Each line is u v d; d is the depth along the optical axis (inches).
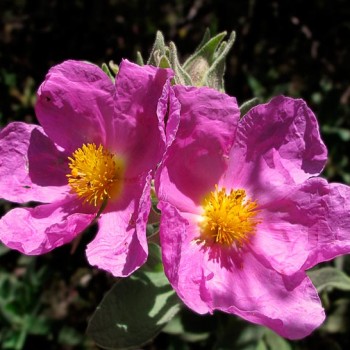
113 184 4.7
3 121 8.3
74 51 8.4
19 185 4.8
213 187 4.7
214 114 4.3
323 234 4.4
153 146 4.6
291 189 4.5
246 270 4.6
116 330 4.7
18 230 4.6
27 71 8.4
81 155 4.7
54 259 7.7
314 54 8.6
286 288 4.4
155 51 4.5
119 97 4.6
